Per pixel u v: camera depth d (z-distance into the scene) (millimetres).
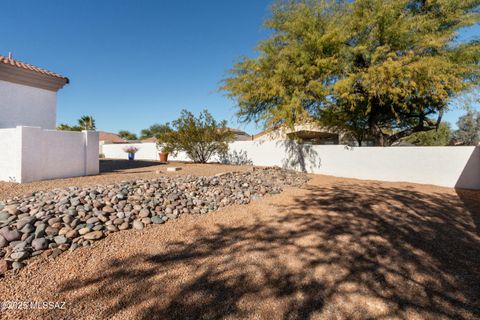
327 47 10695
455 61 10320
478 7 10516
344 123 15305
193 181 7391
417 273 3029
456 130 25703
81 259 3150
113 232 3947
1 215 3721
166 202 5426
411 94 10328
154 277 2855
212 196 6430
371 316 2287
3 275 2701
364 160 11445
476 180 8930
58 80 10867
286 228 4512
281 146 14984
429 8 11203
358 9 10641
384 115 14500
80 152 8125
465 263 3287
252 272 3012
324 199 6789
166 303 2412
